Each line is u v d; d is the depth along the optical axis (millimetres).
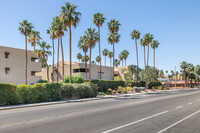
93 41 47219
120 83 48094
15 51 39625
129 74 51438
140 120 9406
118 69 68250
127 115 11000
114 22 51594
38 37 48000
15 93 18062
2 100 16969
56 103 19812
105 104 17922
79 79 37719
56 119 9852
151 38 65125
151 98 25156
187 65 94438
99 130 7336
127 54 102312
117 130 7320
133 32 61844
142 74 57562
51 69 56750
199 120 9430
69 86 24719
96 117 10344
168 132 7055
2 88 17031
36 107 16203
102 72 59719
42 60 49656
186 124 8477
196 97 26359
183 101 20297
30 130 7449
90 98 25906
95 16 50938
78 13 33844
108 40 57531
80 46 48812
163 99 23203
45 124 8570
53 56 47938
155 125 8250
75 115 11141
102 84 41938
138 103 18422
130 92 41625
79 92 26266
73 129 7520
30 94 19531
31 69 42906
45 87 21312
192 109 13680
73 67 53375
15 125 8438
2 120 9758
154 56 72938
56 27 43406
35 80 43688
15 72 39219
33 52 44031
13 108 15539
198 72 107688
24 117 10648
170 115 10977
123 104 17609
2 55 36938
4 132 7195
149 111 12688
